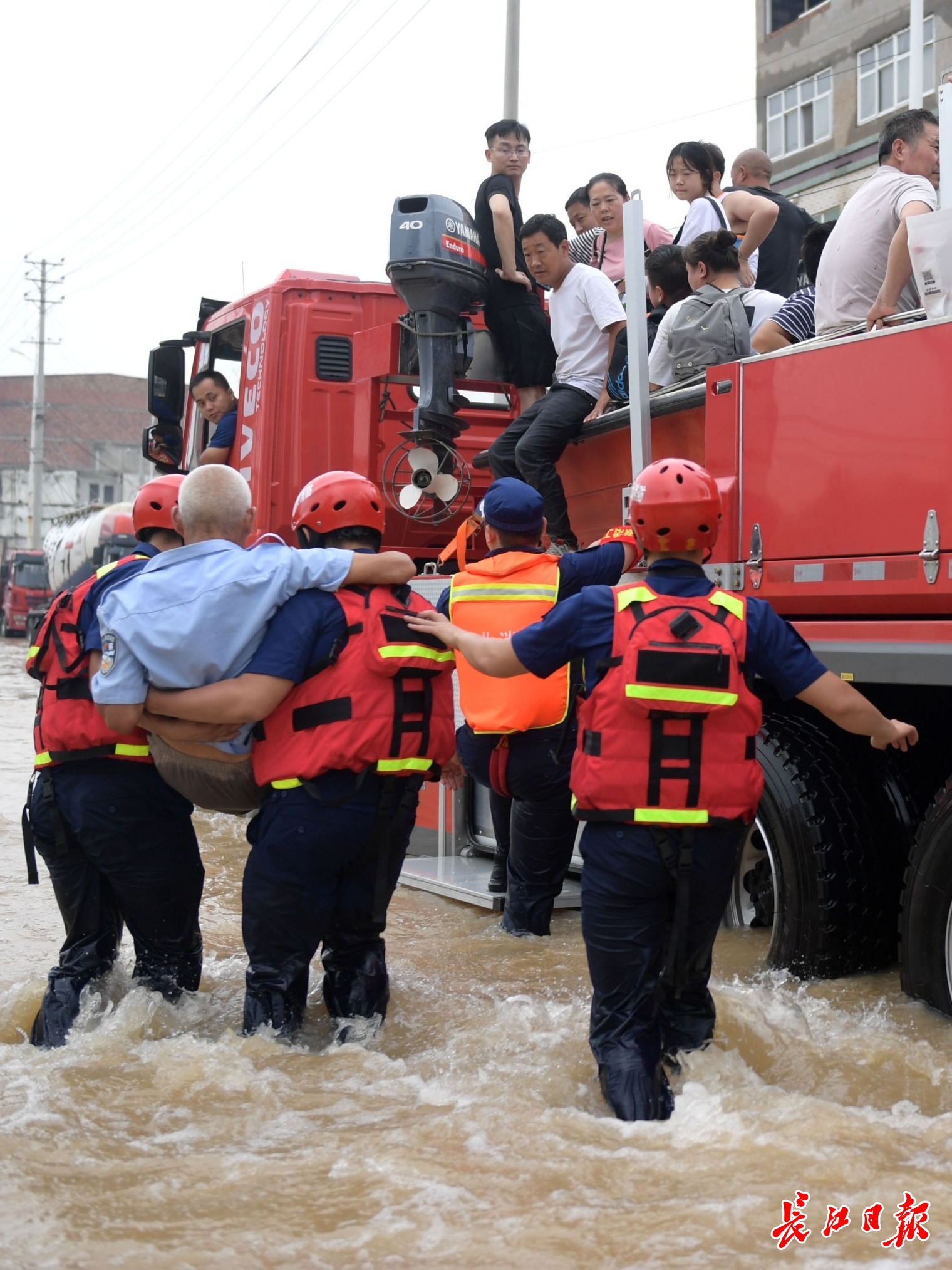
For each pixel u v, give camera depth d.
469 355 6.59
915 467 3.65
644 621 3.13
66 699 3.91
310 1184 2.71
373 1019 3.92
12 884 6.26
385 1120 3.12
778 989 4.12
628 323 4.69
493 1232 2.48
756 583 4.16
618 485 5.38
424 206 6.21
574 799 3.23
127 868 3.94
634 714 3.10
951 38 23.30
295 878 3.68
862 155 25.72
